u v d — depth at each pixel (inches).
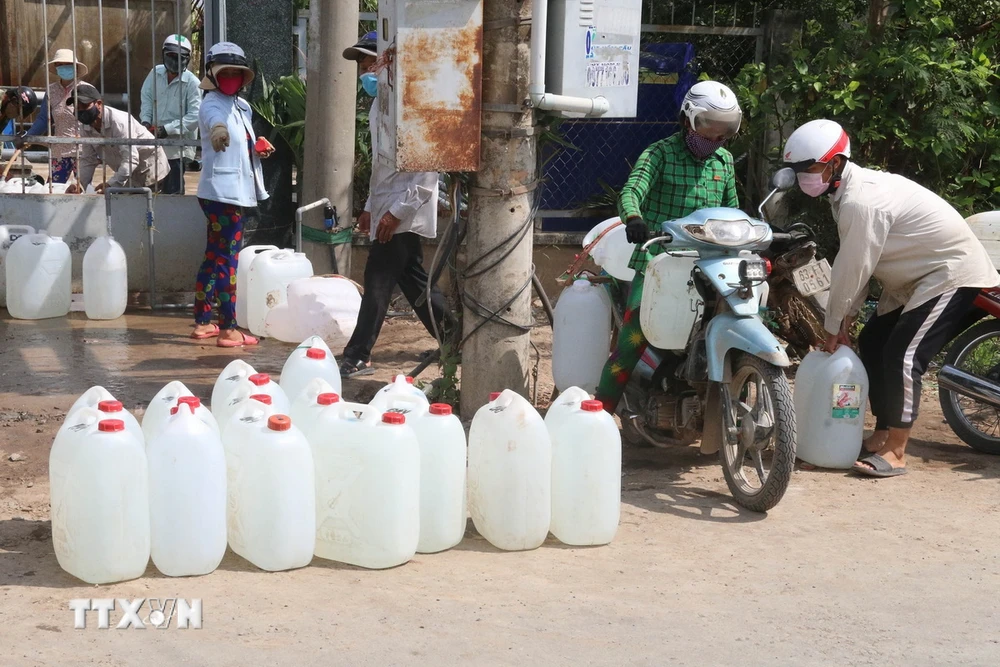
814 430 224.5
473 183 232.2
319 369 213.9
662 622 153.4
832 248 335.0
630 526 193.0
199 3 485.7
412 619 150.6
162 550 161.2
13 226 348.5
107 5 548.7
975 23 353.4
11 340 313.6
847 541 188.1
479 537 185.0
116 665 134.6
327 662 136.9
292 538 164.7
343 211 348.8
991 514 203.6
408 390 178.9
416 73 214.1
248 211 363.3
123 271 342.6
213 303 346.9
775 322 248.7
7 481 206.2
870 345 235.6
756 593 165.0
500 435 175.8
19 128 426.3
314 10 346.3
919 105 331.9
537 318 357.4
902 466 226.5
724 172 225.3
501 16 222.4
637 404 224.1
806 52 339.0
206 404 256.1
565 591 163.0
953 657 145.7
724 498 209.0
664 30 366.6
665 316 206.5
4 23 575.8
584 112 225.5
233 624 146.9
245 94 360.5
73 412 165.2
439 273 252.7
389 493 165.8
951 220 218.8
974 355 273.4
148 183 368.8
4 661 133.7
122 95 545.3
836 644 148.5
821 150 211.0
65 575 162.4
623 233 235.3
